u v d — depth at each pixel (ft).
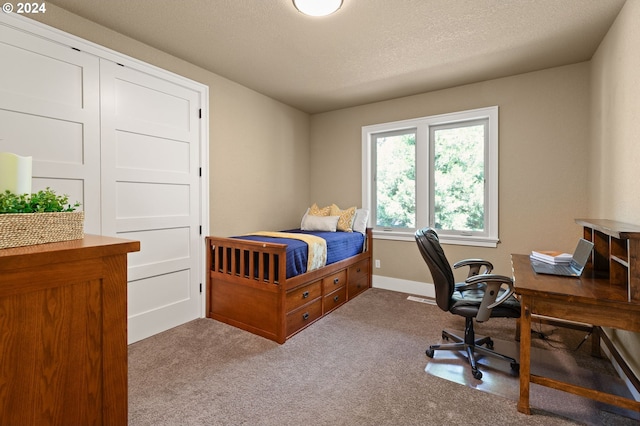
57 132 6.74
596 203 8.51
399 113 12.55
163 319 8.75
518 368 6.56
